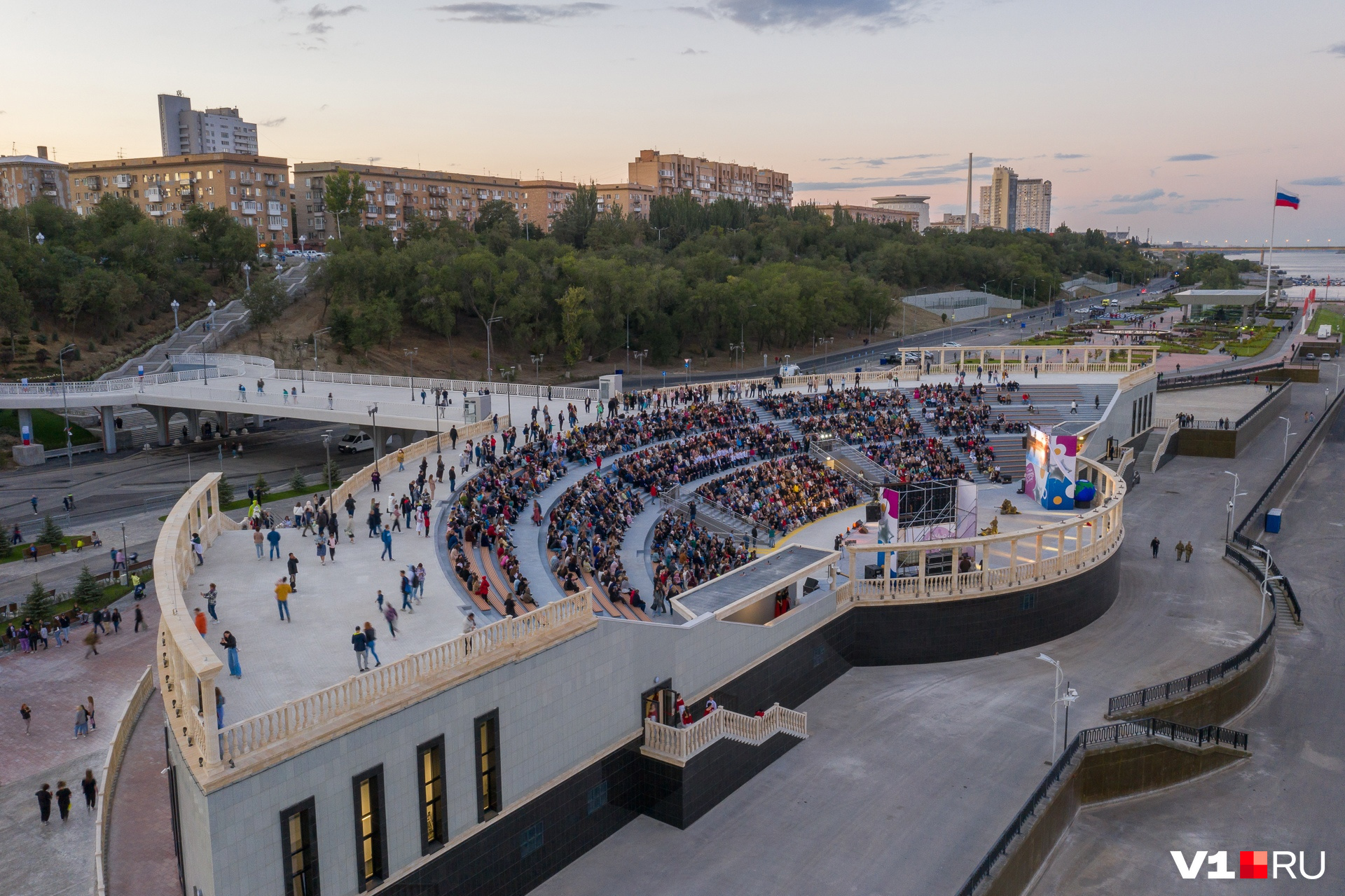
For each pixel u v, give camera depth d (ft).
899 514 186.91
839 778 120.26
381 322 453.99
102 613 166.09
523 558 142.10
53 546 207.51
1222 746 137.59
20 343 383.04
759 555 181.37
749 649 129.70
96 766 123.54
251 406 296.71
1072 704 139.85
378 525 141.28
